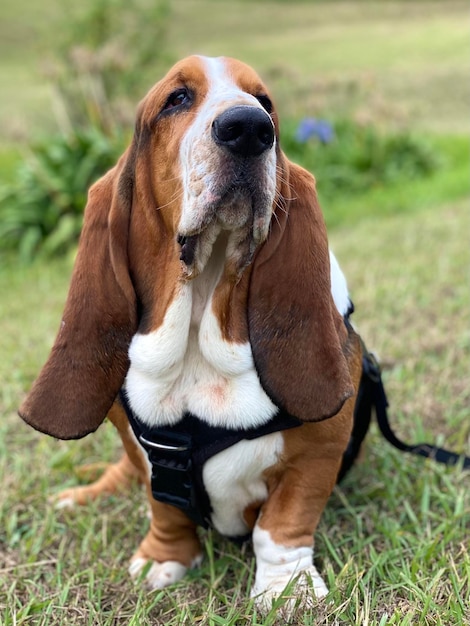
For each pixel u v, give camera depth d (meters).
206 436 0.56
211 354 0.55
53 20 2.71
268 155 0.50
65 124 2.64
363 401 0.70
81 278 0.58
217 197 0.50
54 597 0.62
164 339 0.56
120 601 0.61
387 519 0.69
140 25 2.61
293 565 0.60
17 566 0.66
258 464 0.57
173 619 0.58
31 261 1.99
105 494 0.77
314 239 0.56
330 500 0.74
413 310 1.24
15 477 0.80
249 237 0.53
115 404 0.60
